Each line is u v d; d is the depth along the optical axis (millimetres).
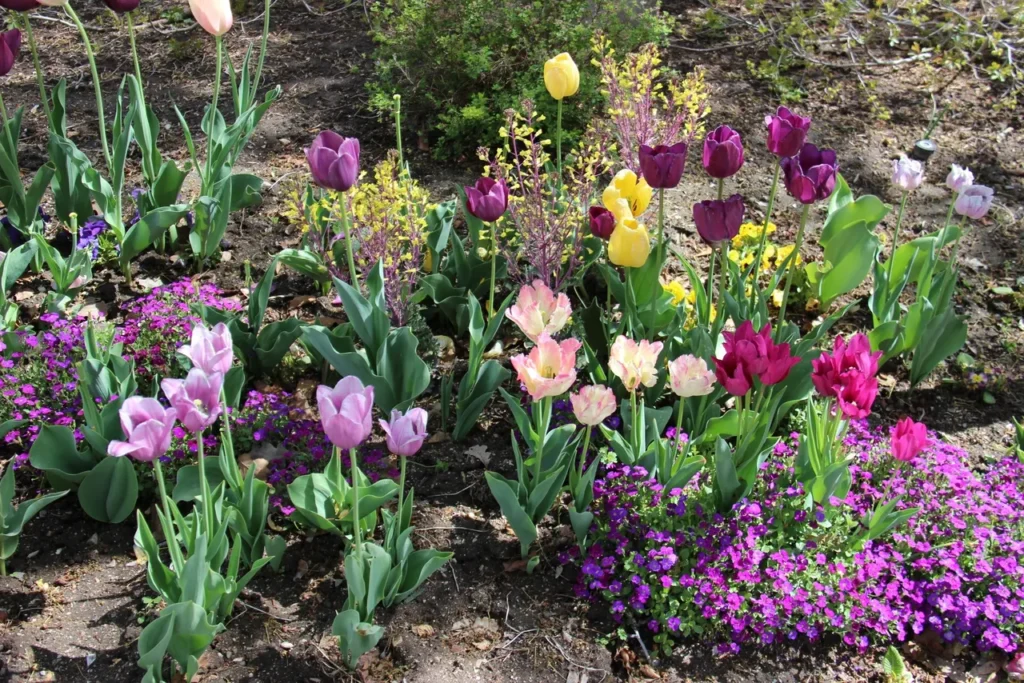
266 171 2258
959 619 1476
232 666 1410
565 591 1517
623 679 1430
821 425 1545
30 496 1598
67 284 1832
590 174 1885
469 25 2279
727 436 1673
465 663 1435
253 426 1651
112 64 2635
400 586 1474
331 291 1940
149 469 1588
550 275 1846
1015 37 2736
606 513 1559
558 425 1682
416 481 1644
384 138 2354
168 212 1899
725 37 2779
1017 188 2281
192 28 2791
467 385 1693
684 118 2062
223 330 1283
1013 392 1860
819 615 1446
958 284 2045
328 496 1491
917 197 2254
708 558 1494
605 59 2062
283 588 1501
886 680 1442
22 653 1416
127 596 1484
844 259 1898
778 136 1589
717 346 1683
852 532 1572
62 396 1649
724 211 1519
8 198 1951
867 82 2594
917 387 1860
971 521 1553
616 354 1425
